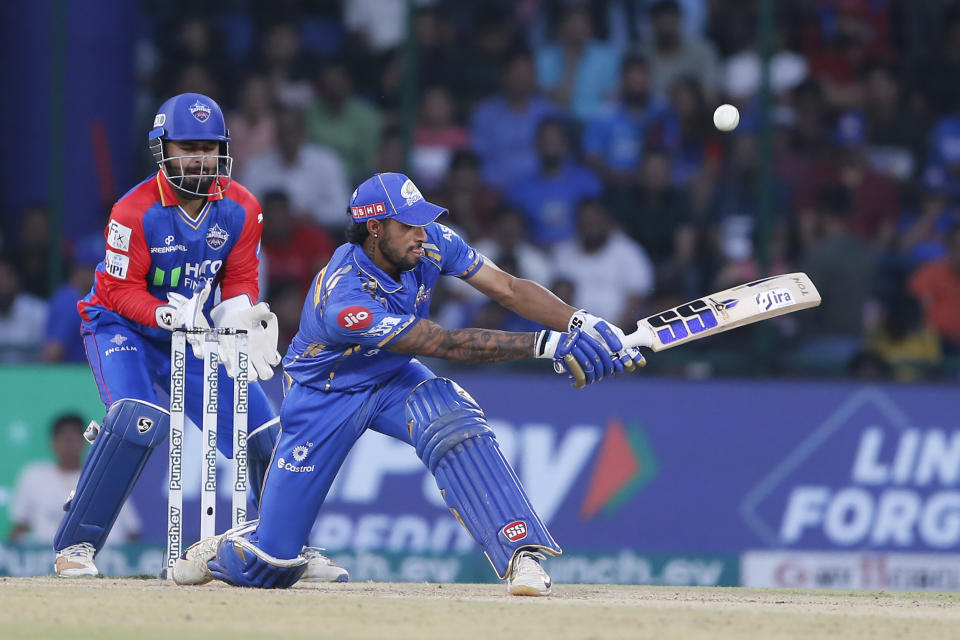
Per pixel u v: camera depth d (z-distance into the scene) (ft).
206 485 57.36
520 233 110.01
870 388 91.76
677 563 89.51
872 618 43.09
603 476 90.12
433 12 116.67
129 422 57.98
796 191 110.73
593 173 111.86
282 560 52.80
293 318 105.29
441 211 49.14
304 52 117.19
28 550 87.04
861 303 105.50
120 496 59.88
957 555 90.43
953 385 91.91
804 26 116.57
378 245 49.60
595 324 50.90
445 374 90.99
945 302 106.73
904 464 91.09
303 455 51.70
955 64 116.47
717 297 52.44
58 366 88.69
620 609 44.34
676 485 90.22
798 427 91.15
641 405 90.79
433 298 105.19
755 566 89.76
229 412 60.18
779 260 106.83
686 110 113.29
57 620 39.88
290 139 113.19
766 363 100.07
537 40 116.06
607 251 108.78
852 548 90.33
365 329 48.60
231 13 118.83
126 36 116.98
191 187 57.57
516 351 49.14
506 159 112.47
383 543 87.97
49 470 87.81
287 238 106.22
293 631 37.86
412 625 39.32
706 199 110.11
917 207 111.45
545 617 41.45
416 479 88.63
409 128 109.09
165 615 41.06
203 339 57.47
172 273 59.06
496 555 49.88
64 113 113.09
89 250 102.01
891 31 117.50
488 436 50.72
